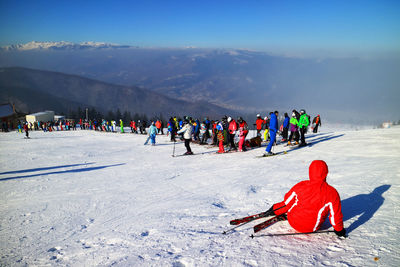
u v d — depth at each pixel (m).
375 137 12.89
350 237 3.03
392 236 2.90
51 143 24.09
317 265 2.50
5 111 67.50
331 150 10.91
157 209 5.38
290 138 13.83
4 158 15.87
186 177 8.73
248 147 14.89
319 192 2.93
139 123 33.22
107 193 7.34
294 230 3.41
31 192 8.09
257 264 2.64
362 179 5.57
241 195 5.73
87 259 3.34
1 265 3.45
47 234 4.58
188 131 14.34
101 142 24.33
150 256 3.15
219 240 3.39
